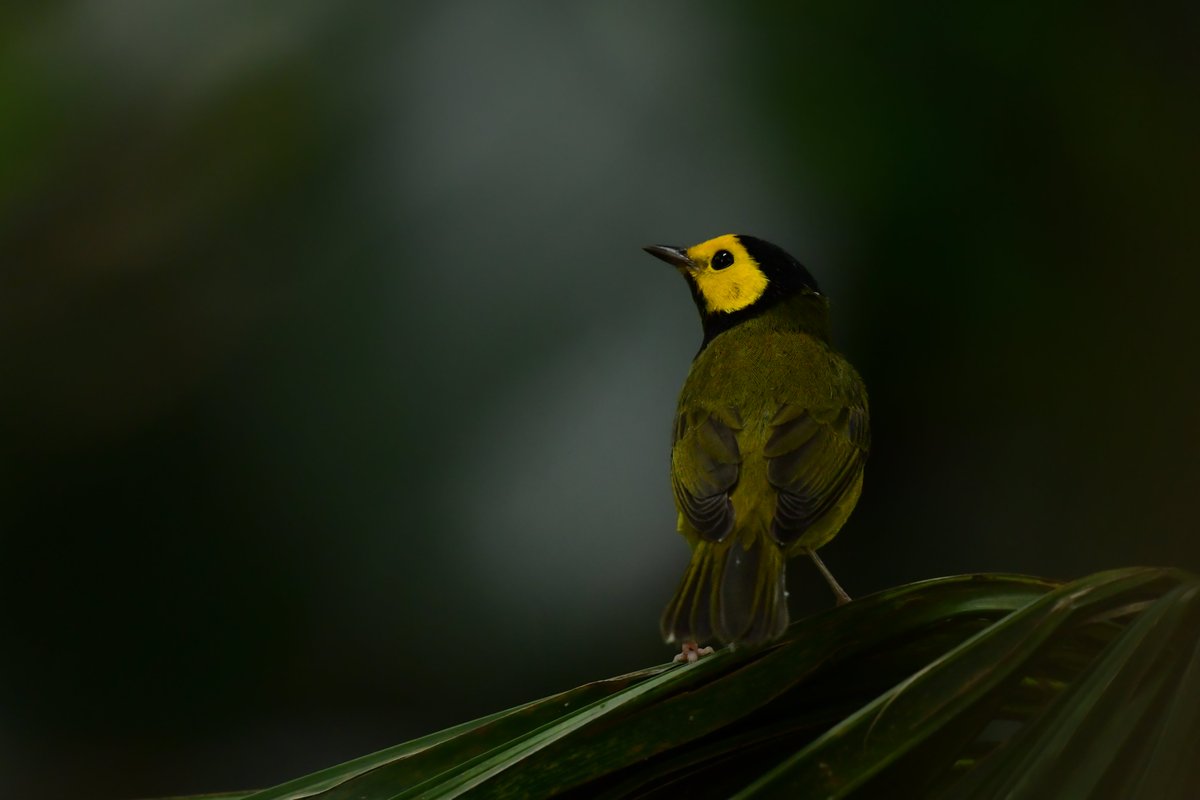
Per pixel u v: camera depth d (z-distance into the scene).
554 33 11.35
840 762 4.23
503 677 10.73
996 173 11.08
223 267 11.46
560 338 10.77
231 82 11.66
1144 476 11.53
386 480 10.87
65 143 11.91
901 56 11.18
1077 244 11.12
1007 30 11.09
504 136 11.29
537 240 10.90
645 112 11.02
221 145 11.54
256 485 11.18
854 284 11.03
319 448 11.11
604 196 10.85
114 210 11.80
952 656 4.36
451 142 11.29
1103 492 11.59
